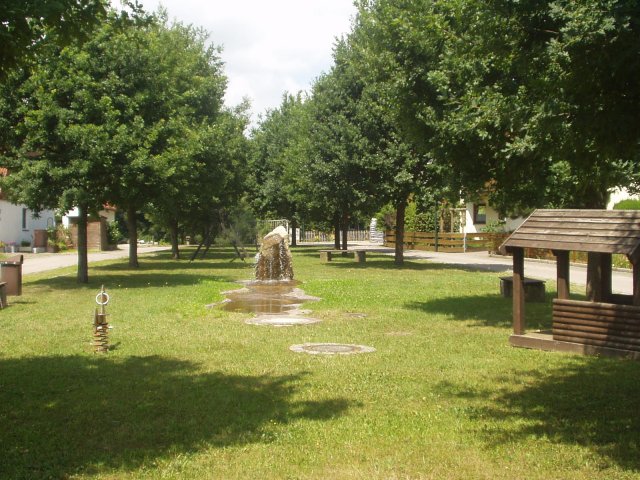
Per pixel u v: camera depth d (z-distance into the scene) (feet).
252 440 19.60
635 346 30.83
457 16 26.94
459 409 22.90
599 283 34.76
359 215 133.18
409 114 46.09
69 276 79.10
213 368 29.53
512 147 34.60
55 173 59.06
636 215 32.07
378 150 87.45
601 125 18.95
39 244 147.43
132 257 98.99
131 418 21.74
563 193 42.01
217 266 102.22
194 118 104.53
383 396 24.68
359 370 29.01
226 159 104.17
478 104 32.19
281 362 30.76
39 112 57.77
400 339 37.04
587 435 19.99
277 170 158.61
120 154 61.36
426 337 37.55
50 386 25.95
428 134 45.44
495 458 18.08
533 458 18.04
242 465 17.53
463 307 50.37
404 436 20.01
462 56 36.47
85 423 21.24
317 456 18.22
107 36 62.75
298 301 56.13
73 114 59.77
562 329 33.24
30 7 19.31
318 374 28.30
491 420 21.67
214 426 20.97
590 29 17.13
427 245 151.33
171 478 16.62
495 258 119.14
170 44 104.12
